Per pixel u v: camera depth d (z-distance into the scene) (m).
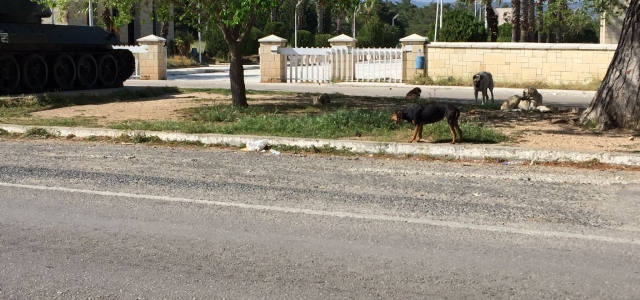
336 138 10.86
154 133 11.36
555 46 24.36
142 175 8.42
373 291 4.70
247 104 16.42
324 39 51.38
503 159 9.46
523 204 6.93
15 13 18.75
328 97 17.70
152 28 45.41
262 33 49.72
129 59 22.94
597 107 12.45
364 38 54.59
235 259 5.34
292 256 5.40
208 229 6.12
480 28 33.22
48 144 11.05
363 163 9.32
